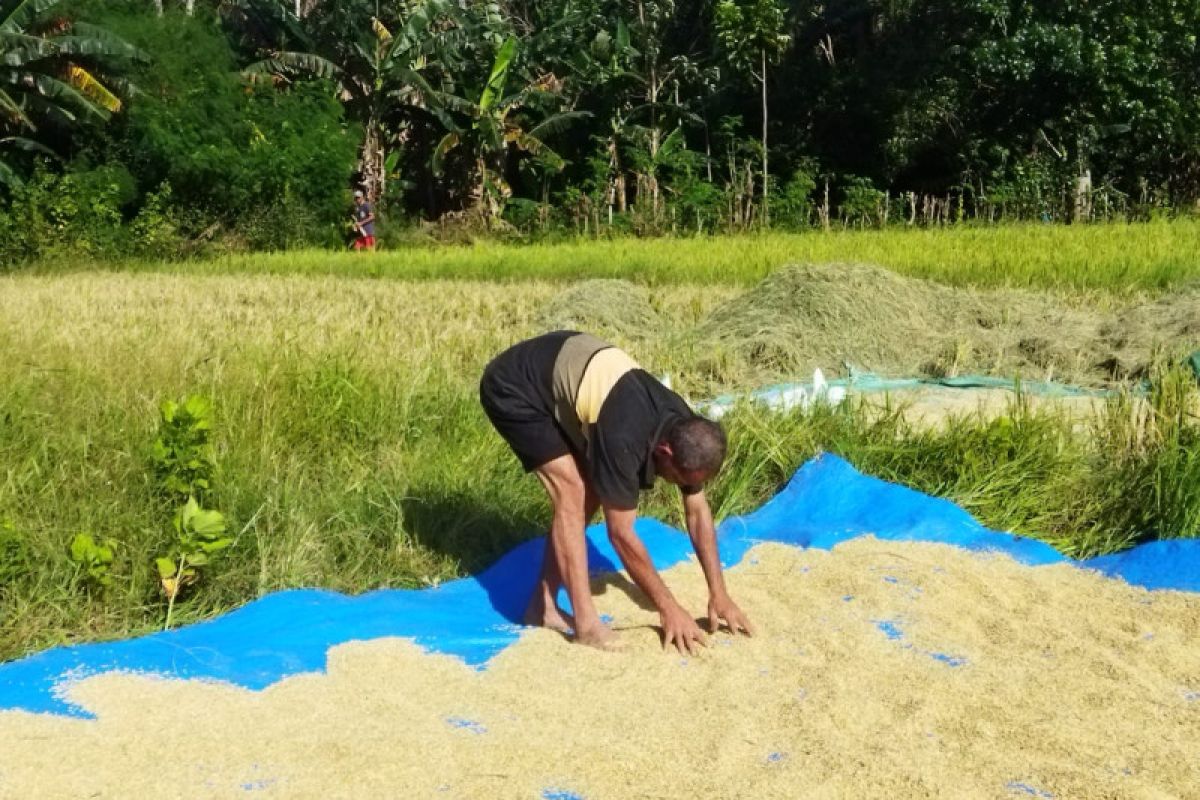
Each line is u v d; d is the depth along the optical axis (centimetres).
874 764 341
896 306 992
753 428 641
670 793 326
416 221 2906
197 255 2341
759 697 384
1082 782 331
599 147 3006
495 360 429
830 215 3083
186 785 322
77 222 2217
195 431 512
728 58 2823
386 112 2867
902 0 2962
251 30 2867
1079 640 430
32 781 321
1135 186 2705
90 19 2314
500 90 2725
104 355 764
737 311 1020
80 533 479
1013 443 615
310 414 643
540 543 522
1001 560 515
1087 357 906
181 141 2323
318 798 318
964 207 2875
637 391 402
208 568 485
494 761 340
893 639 430
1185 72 2625
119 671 384
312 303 1305
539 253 2025
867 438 654
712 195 2766
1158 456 569
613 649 420
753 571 504
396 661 405
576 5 2953
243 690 379
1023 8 2636
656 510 586
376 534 537
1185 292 1023
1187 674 404
